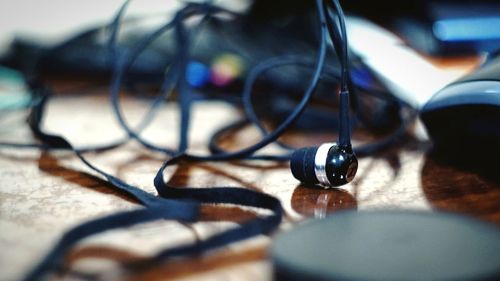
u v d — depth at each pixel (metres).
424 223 0.32
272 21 0.68
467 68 0.54
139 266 0.32
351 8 0.63
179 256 0.33
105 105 0.61
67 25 0.84
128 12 0.78
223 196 0.37
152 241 0.34
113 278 0.32
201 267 0.32
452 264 0.30
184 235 0.34
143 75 0.65
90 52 0.72
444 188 0.39
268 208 0.36
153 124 0.54
